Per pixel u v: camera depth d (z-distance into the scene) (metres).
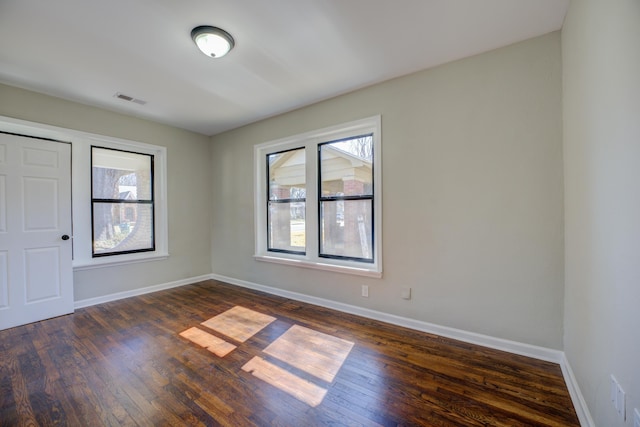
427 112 2.67
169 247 4.31
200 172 4.73
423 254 2.71
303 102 3.46
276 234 4.10
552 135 2.13
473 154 2.45
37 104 3.11
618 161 1.17
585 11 1.53
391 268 2.90
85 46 2.26
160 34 2.11
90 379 1.97
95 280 3.58
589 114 1.50
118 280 3.78
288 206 3.94
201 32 2.04
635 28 1.01
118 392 1.83
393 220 2.88
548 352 2.16
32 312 2.99
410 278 2.79
